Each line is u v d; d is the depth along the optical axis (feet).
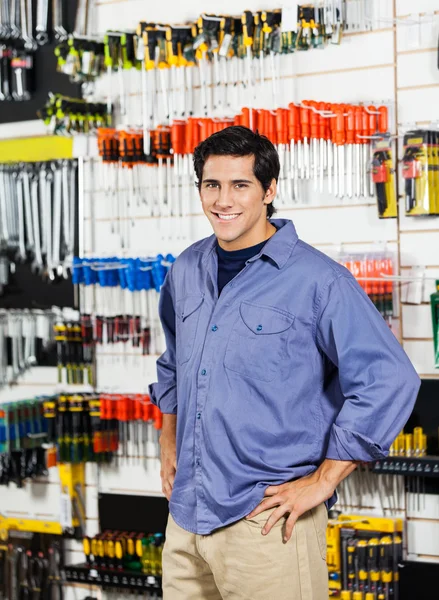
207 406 7.79
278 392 7.64
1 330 14.49
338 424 7.43
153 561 12.76
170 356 9.42
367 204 12.17
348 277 7.71
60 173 14.12
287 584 7.57
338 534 11.80
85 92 14.01
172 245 13.44
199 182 7.97
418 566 11.71
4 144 14.56
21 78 14.30
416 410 11.80
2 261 14.60
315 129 12.01
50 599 13.96
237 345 7.72
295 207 12.58
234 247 8.04
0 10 14.44
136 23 13.61
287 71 12.60
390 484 12.07
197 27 12.51
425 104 11.84
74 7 14.03
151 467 13.55
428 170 11.43
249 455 7.62
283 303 7.70
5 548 14.24
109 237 13.89
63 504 13.85
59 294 14.29
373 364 7.47
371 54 12.10
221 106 13.03
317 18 12.01
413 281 11.82
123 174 13.69
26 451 14.11
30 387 14.52
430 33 11.78
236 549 7.69
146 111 12.99
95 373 13.91
